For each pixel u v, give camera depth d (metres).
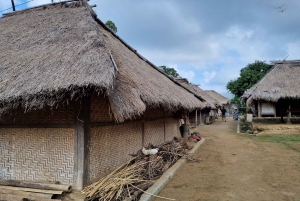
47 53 5.39
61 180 4.98
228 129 20.06
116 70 4.68
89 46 5.14
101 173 5.51
